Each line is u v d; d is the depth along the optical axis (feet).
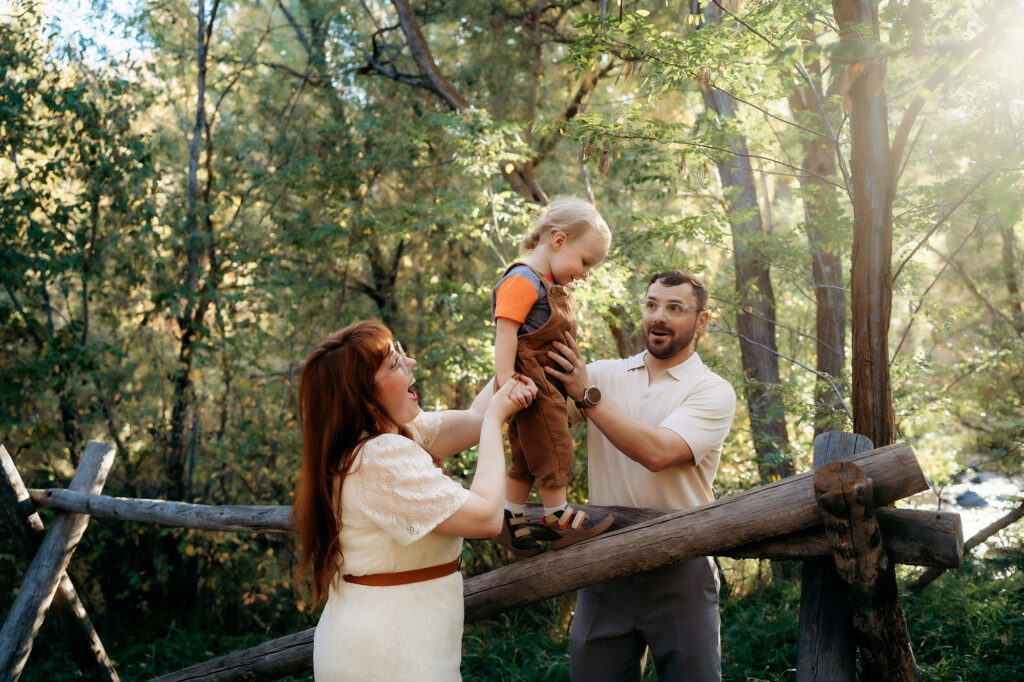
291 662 9.70
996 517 22.72
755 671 14.79
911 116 9.96
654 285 8.27
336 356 6.72
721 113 21.98
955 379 24.50
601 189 28.81
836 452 7.17
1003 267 27.73
